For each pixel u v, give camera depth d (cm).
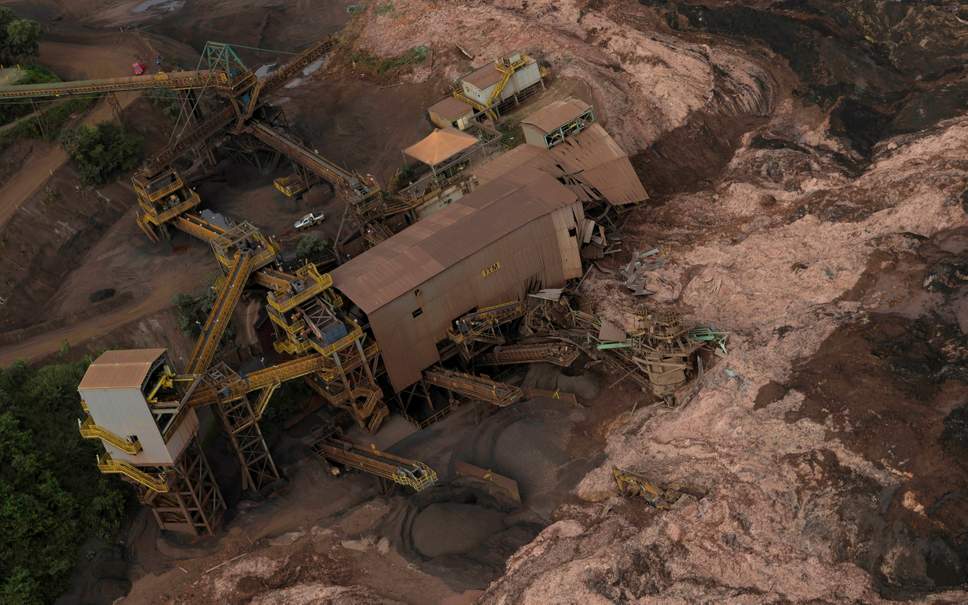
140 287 10769
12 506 8144
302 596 7600
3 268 10969
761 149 11712
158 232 11475
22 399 9031
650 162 11856
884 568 6538
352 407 9050
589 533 7412
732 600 6531
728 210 10838
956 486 6719
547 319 9544
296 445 9194
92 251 11606
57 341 10069
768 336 8525
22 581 7919
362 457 8581
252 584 7781
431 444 8912
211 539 8331
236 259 9162
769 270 9431
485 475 8244
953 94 11631
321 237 11156
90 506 8550
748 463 7369
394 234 10575
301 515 8431
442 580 7500
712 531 6975
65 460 8781
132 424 7688
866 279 8900
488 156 11525
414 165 12131
